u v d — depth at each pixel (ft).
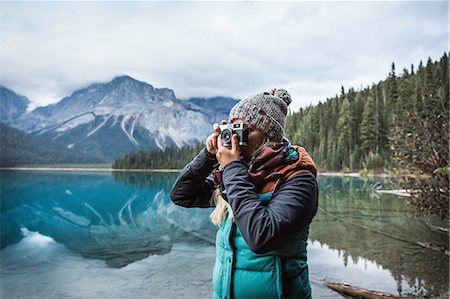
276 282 4.00
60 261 18.72
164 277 15.44
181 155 284.61
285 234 3.73
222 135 4.28
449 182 18.57
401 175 22.49
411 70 168.86
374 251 17.99
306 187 3.95
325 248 18.95
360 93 192.03
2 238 25.89
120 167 315.17
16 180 120.88
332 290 12.97
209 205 5.25
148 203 48.37
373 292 12.12
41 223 32.99
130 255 19.80
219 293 4.33
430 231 21.24
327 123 187.73
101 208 43.60
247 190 3.91
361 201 38.58
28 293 13.75
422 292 12.31
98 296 13.34
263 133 4.31
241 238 4.20
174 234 25.81
